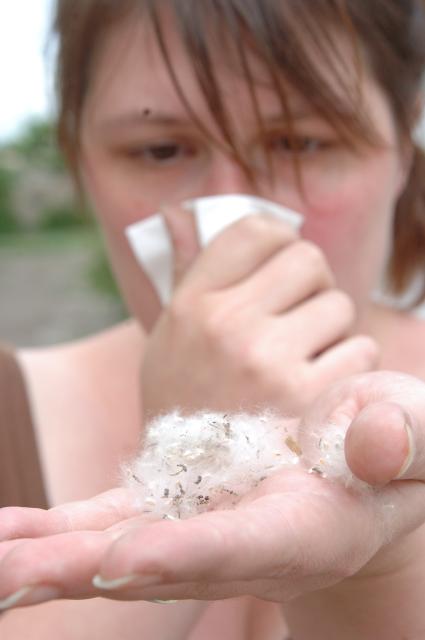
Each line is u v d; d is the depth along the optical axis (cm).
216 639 40
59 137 50
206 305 39
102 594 20
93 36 45
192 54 42
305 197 44
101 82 45
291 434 30
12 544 22
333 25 42
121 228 46
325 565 24
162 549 19
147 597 21
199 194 45
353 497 26
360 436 24
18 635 35
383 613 29
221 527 21
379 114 45
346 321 40
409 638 29
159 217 44
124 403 48
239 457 29
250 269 41
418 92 48
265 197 44
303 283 40
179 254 43
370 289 48
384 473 24
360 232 46
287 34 41
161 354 40
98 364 50
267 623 40
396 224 53
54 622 35
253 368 38
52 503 45
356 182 44
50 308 174
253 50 42
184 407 38
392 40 45
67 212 258
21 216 257
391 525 26
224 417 30
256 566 21
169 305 40
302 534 23
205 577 20
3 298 184
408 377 29
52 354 52
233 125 43
